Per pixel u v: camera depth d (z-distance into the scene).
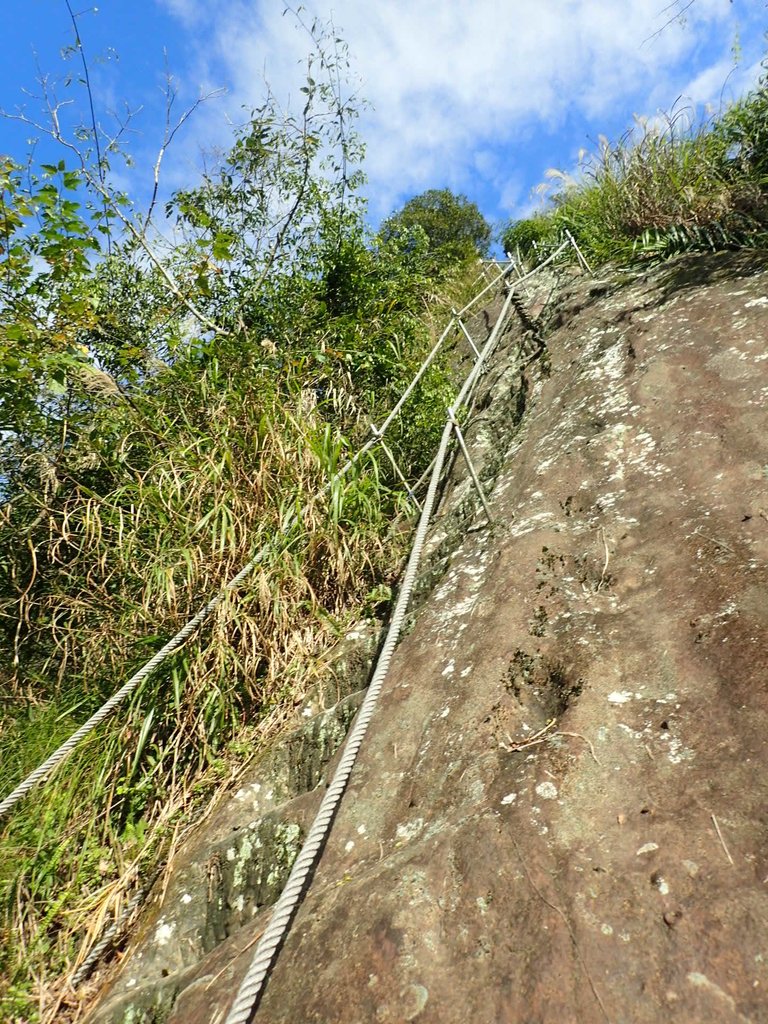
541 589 2.36
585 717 1.78
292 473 3.57
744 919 1.22
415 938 1.42
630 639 1.97
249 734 2.88
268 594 3.11
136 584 3.43
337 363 5.00
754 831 1.36
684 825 1.42
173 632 3.15
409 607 3.03
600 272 4.82
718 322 3.17
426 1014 1.28
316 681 2.98
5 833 2.64
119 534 3.38
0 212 3.39
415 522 3.76
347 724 2.55
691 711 1.67
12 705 3.47
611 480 2.72
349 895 1.61
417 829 1.78
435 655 2.42
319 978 1.43
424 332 5.94
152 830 2.62
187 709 2.93
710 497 2.33
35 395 3.79
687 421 2.74
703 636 1.84
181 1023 1.59
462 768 1.86
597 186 5.86
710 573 2.03
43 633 3.70
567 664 1.99
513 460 3.45
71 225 3.50
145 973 2.04
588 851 1.45
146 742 2.89
